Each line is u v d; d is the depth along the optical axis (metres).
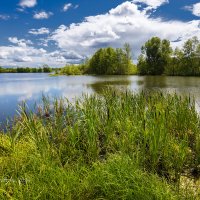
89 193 3.41
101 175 3.55
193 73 59.69
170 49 67.94
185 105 7.07
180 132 6.35
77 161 4.72
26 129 6.12
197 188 3.95
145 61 70.69
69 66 83.75
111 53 78.69
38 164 4.07
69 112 6.59
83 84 31.97
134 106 7.04
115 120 6.05
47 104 7.42
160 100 7.64
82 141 5.50
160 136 4.86
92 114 5.85
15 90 25.75
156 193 3.19
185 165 5.03
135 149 4.99
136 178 3.51
